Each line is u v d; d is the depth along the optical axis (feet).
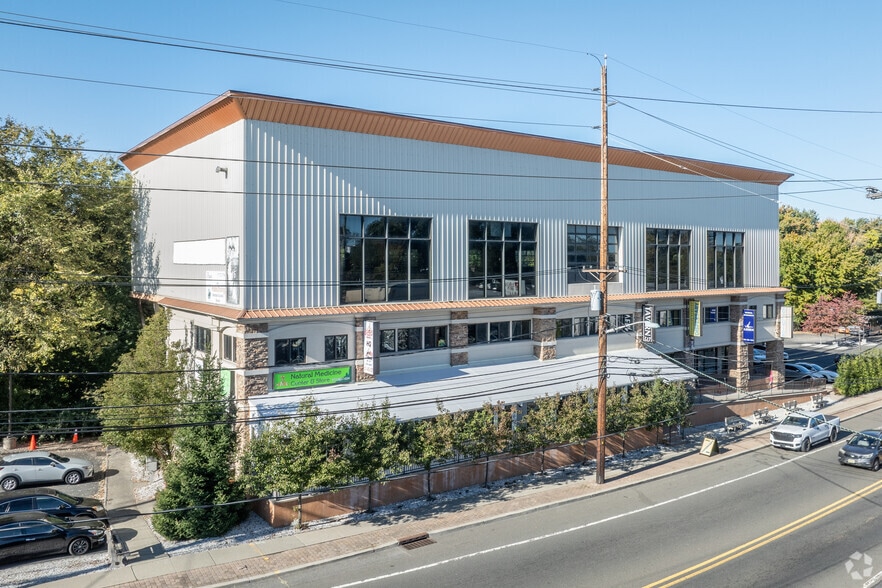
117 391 85.71
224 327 88.02
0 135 113.19
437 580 59.57
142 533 72.28
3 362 104.78
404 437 78.38
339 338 89.35
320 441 71.56
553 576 59.72
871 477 92.99
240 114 81.87
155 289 119.24
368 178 91.66
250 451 72.49
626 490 87.51
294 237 85.46
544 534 71.00
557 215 114.21
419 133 95.76
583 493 85.05
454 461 89.61
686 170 135.74
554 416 91.71
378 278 93.20
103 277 124.06
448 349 100.63
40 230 103.81
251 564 63.77
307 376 85.97
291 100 82.69
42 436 113.60
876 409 145.79
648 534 70.28
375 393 87.20
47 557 65.26
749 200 150.92
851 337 243.81
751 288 151.12
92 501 77.36
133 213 131.03
